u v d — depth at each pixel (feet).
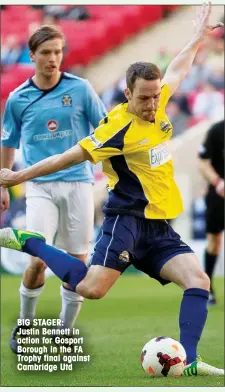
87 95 84.23
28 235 68.08
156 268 66.80
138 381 64.08
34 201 85.20
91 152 63.52
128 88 63.57
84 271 65.36
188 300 64.95
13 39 246.47
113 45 255.91
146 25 259.80
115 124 64.34
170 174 66.54
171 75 69.97
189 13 262.26
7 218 191.62
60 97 83.87
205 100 225.35
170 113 225.97
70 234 86.53
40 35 81.15
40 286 86.58
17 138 87.45
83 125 85.35
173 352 64.85
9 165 88.63
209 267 137.28
